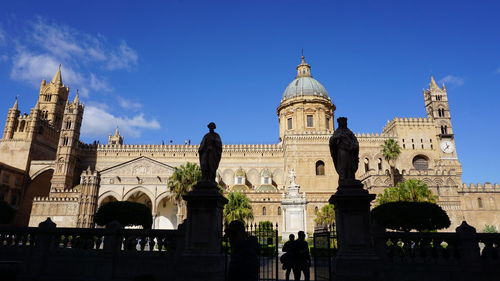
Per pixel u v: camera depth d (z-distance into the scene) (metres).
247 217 53.88
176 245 14.33
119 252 14.84
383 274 12.84
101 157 86.19
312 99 85.12
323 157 77.94
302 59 95.62
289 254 13.60
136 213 22.19
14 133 89.19
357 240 12.97
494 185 68.38
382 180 63.00
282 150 86.38
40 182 87.69
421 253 13.60
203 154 14.84
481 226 65.94
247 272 7.09
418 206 20.31
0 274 12.92
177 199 54.22
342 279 12.65
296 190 57.03
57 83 110.56
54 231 15.41
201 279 13.14
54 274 14.86
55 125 105.56
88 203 66.31
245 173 83.19
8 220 22.02
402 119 82.75
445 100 84.38
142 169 70.81
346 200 13.34
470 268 13.17
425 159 81.25
